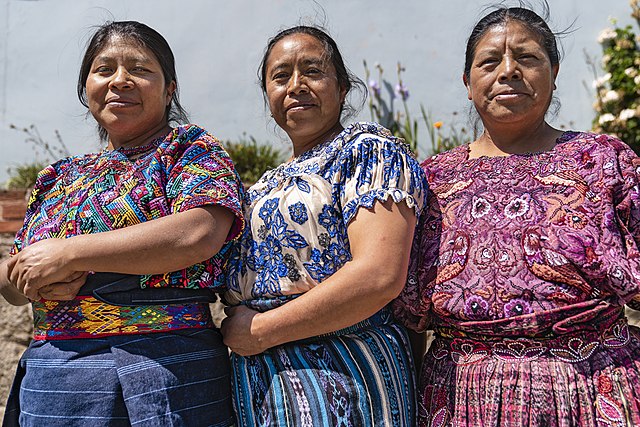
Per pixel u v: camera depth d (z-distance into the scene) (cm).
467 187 205
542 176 198
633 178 192
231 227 199
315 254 197
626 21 450
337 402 190
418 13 479
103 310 194
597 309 185
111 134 219
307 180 201
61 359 193
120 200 197
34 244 194
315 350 197
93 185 205
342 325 190
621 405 180
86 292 195
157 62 219
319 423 189
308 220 197
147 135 220
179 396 193
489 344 191
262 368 202
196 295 204
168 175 201
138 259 185
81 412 188
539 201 193
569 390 181
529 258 188
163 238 185
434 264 201
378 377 196
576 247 185
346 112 246
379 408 193
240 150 447
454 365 198
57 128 510
